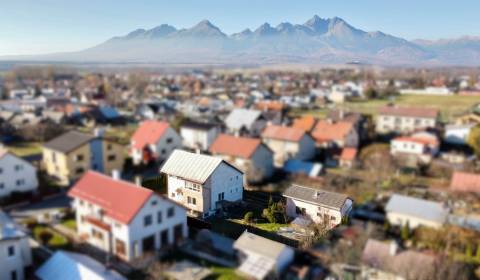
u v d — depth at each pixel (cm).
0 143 3266
